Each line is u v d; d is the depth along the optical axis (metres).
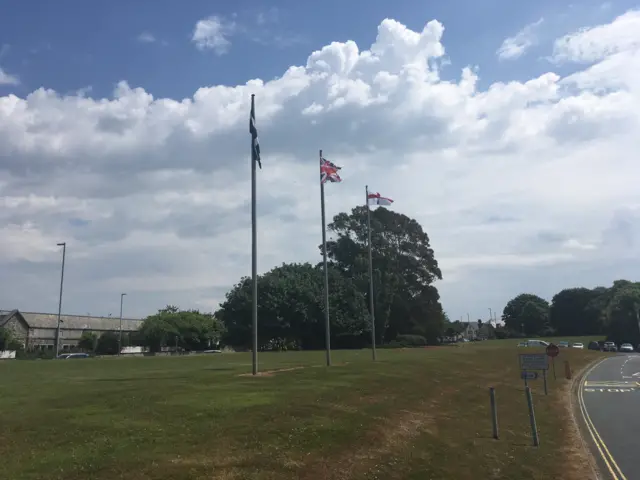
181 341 91.31
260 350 79.62
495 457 14.45
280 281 80.50
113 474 9.93
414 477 12.16
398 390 22.86
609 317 108.88
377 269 80.81
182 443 12.02
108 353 85.50
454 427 17.86
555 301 141.38
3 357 67.50
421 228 87.81
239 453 11.71
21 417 13.95
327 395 18.98
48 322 92.31
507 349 62.44
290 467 11.33
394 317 85.62
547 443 16.56
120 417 14.09
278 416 14.96
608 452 15.39
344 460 12.40
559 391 32.00
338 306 78.62
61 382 22.42
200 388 19.61
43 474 9.78
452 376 31.58
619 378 40.47
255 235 26.23
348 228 85.88
